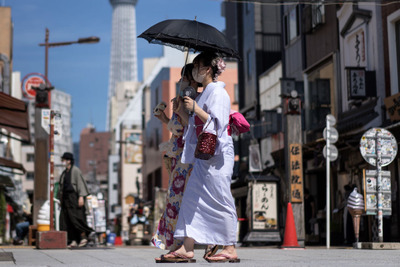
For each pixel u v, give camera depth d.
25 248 13.02
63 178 12.50
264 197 17.06
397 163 15.57
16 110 16.16
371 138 11.56
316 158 19.09
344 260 6.01
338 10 20.52
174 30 5.34
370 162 11.51
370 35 18.19
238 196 25.50
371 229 16.28
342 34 20.20
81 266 4.91
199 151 5.09
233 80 43.78
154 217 22.28
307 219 20.34
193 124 5.28
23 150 85.31
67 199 12.41
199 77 5.38
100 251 10.15
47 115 12.70
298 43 24.88
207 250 5.72
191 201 5.23
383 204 11.50
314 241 19.84
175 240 5.43
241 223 19.95
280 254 8.06
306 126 22.80
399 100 15.60
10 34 36.72
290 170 14.69
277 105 27.39
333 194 19.97
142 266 4.82
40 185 15.70
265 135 27.45
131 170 75.81
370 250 9.57
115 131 85.62
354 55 19.39
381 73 17.42
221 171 5.22
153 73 70.00
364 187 11.50
